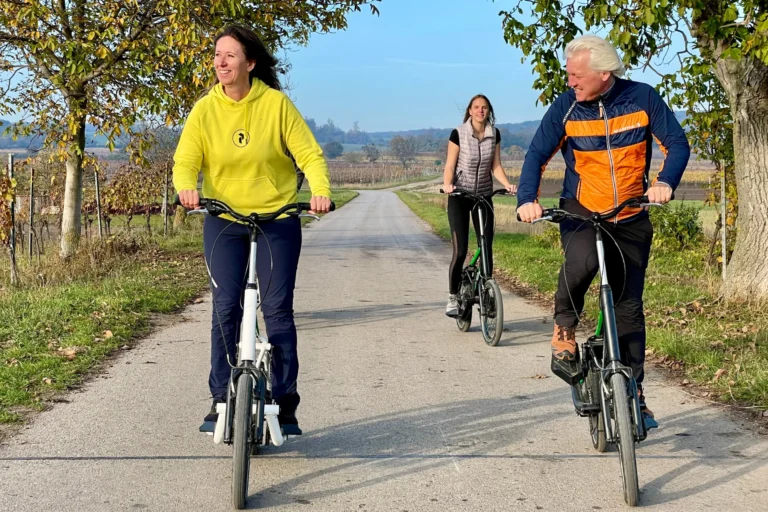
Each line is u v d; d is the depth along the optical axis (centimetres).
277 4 1328
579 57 397
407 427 491
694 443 459
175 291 1035
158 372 625
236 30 398
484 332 748
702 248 1462
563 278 423
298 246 415
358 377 615
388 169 15400
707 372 603
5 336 727
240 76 399
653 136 404
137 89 1370
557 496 381
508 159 17062
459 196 755
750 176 908
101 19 1319
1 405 527
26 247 1730
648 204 382
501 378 615
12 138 1523
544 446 455
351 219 3378
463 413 521
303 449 450
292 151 411
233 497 361
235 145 405
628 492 364
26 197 1648
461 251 766
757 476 406
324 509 366
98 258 1317
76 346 693
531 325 843
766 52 727
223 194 412
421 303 991
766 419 500
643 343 420
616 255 416
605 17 836
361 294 1066
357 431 483
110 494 381
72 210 1501
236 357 416
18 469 413
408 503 373
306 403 543
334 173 14300
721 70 904
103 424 491
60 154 1397
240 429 357
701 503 372
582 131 409
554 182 5366
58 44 1273
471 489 391
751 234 909
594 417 443
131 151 1423
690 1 793
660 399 552
